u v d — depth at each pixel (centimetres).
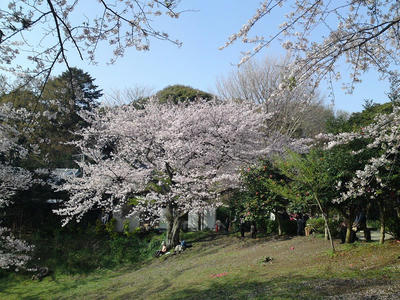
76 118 1844
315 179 1090
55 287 1543
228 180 1719
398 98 788
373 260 886
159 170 1778
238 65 622
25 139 1242
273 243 1513
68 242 2062
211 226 2378
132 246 2019
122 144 1859
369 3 591
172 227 1844
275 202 1554
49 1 480
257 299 706
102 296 1243
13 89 604
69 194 2105
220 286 938
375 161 737
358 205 1145
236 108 1858
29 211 2127
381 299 578
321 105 2609
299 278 835
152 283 1246
